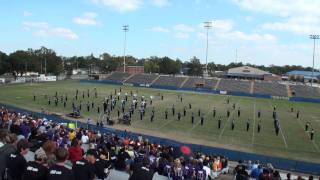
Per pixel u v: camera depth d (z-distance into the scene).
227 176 24.48
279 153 38.50
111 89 101.38
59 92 89.75
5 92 89.50
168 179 14.39
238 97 95.56
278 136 46.94
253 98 95.06
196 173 17.45
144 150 21.23
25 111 52.84
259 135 47.06
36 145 12.62
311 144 43.03
